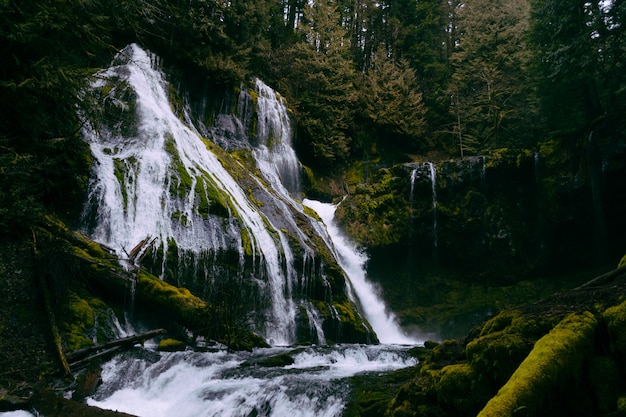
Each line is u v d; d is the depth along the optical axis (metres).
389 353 9.95
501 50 32.56
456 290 25.12
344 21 43.38
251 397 6.91
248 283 14.59
